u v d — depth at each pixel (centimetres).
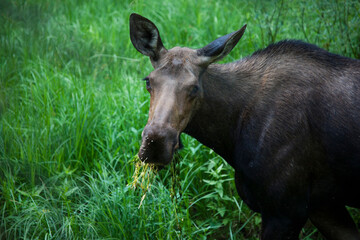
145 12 1090
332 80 569
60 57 976
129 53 1006
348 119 554
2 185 707
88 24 1098
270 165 563
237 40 567
